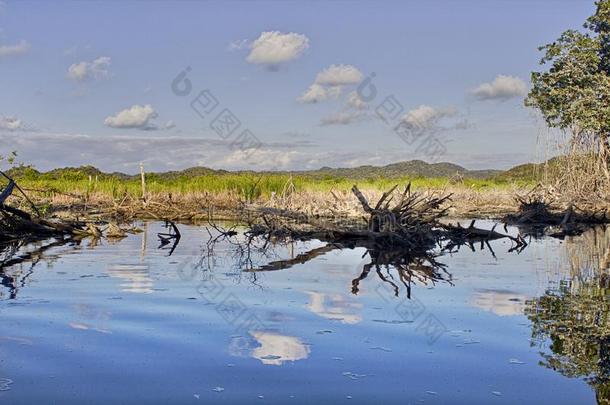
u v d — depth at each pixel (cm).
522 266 1299
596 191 3175
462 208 3266
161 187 3525
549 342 672
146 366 578
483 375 564
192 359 600
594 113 3144
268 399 500
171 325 733
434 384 540
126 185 3462
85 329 710
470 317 791
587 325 748
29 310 809
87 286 1002
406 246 1719
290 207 2795
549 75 3375
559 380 551
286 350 635
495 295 948
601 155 3269
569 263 1355
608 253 1562
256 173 3531
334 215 2622
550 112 3297
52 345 643
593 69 3338
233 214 2894
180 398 500
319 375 558
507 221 2667
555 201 3092
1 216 1909
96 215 2734
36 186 3130
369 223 1862
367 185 3356
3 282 1035
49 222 1933
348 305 864
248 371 567
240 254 1511
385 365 589
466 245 1781
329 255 1504
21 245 1666
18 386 523
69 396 502
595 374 568
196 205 3108
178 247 1656
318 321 762
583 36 3356
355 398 505
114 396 503
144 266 1255
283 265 1300
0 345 642
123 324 737
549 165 3409
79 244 1708
